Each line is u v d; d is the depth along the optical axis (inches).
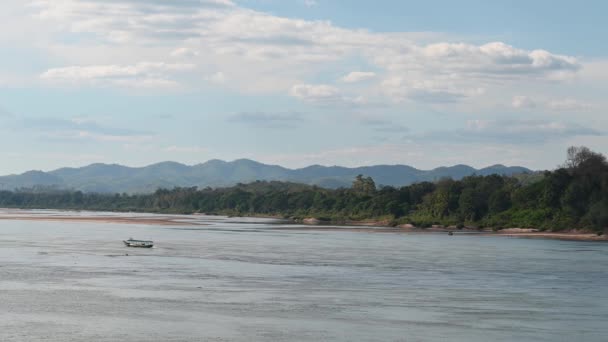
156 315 2103.8
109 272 3093.0
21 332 1846.7
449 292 2659.9
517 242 5826.8
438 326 2026.3
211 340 1806.1
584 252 4672.7
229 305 2293.3
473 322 2091.5
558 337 1921.8
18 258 3624.5
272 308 2253.9
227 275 3063.5
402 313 2209.6
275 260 3769.7
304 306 2298.2
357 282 2901.1
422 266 3570.4
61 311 2130.9
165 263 3526.1
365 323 2047.2
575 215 7303.2
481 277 3132.4
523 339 1892.2
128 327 1932.8
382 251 4527.6
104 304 2263.8
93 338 1801.2
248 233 6609.3
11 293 2436.0
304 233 6830.7
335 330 1946.4
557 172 7741.1
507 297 2559.1
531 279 3083.2
